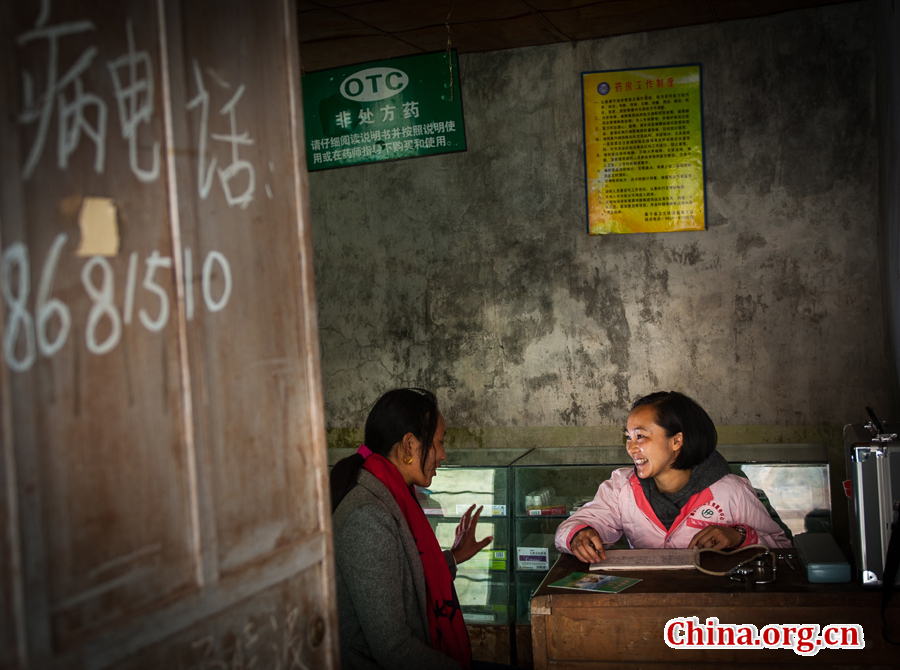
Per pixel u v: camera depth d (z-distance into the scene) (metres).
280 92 1.48
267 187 1.41
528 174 4.25
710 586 2.13
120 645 1.05
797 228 3.89
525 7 3.58
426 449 2.32
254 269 1.36
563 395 4.24
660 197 4.06
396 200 4.46
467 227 4.36
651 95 4.05
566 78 4.17
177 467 1.17
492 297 4.33
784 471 3.19
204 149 1.25
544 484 3.51
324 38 3.90
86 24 1.05
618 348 4.16
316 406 1.53
